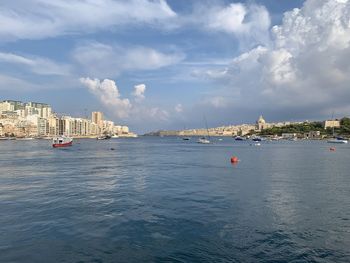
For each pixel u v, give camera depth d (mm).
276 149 164750
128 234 25031
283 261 20125
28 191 43344
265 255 21031
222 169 70250
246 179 54156
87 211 32031
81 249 22156
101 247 22516
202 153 131500
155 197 38906
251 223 27672
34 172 65750
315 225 27172
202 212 31422
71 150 158375
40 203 35750
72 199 37875
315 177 56375
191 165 80125
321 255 21062
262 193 41219
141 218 29375
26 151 148125
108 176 59250
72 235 24875
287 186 46594
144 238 24109
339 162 87500
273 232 25297
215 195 39969
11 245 22906
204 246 22500
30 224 27703
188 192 42156
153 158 104875
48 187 46656
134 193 41656
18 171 67500
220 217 29562
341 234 24922
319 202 35844
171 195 40125
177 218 29297
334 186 46531
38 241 23672
